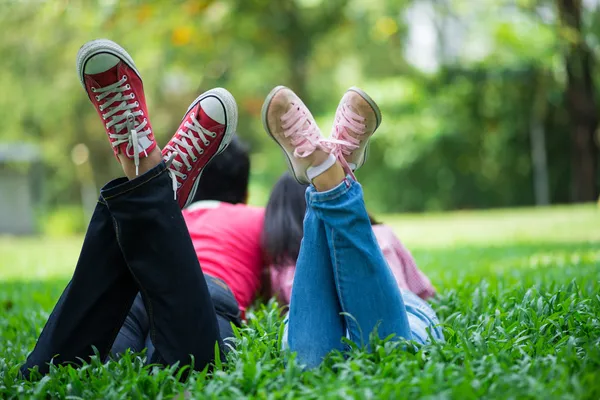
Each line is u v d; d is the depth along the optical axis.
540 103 20.72
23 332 3.56
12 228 22.56
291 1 19.31
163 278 2.20
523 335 2.51
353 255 2.14
